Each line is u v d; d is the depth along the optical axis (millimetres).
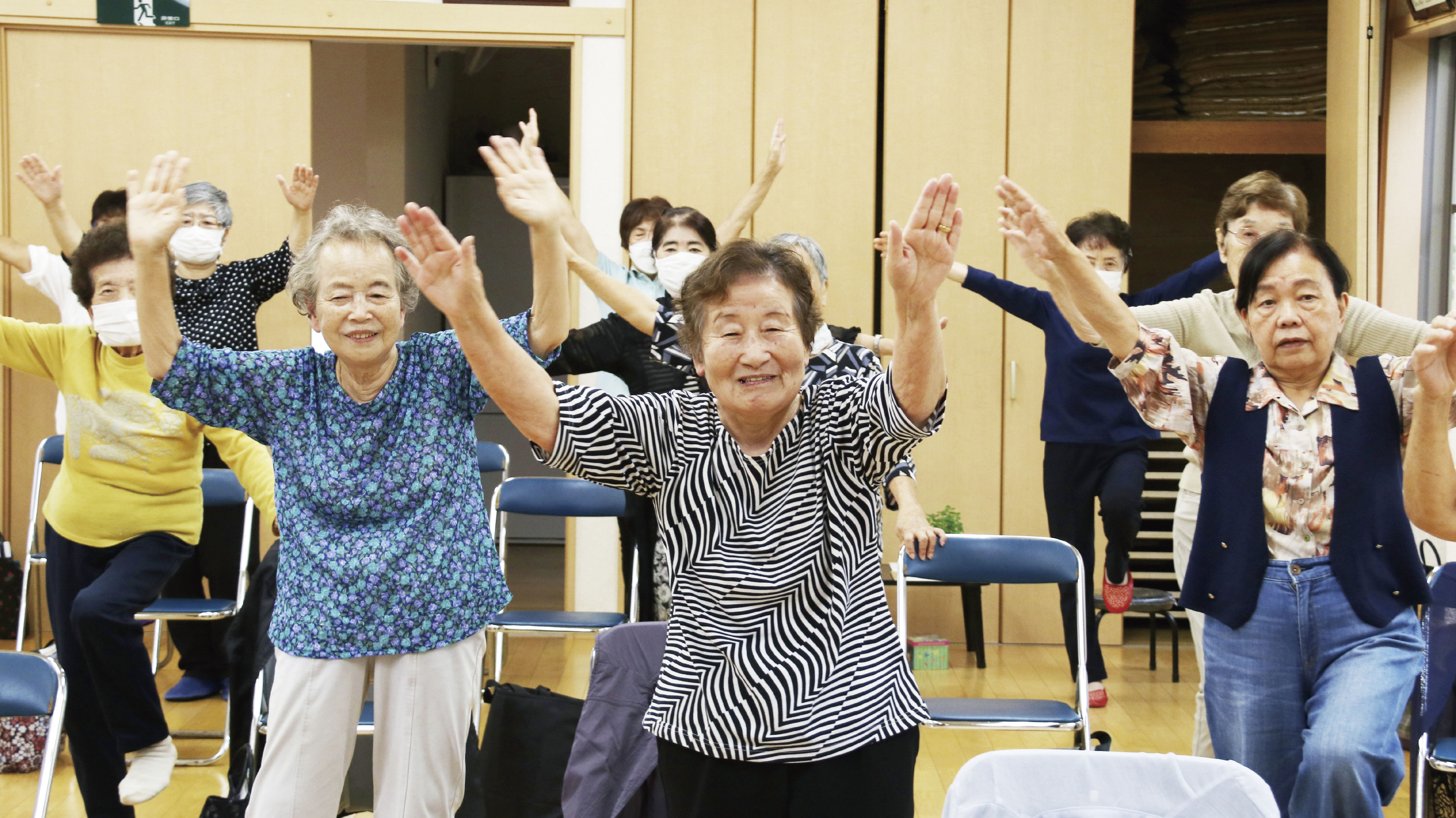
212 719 4078
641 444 1597
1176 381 2182
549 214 1736
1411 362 2100
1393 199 4902
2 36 5113
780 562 1529
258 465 2652
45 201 4062
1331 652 2084
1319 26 5648
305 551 2074
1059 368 4273
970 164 5297
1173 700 4492
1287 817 2160
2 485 5180
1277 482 2115
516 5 5246
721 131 5277
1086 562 4328
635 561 3770
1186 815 1569
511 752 2721
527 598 6266
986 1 5273
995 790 1573
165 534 2930
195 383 2041
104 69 5156
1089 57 5273
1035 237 2146
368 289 2020
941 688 4574
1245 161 7090
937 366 1466
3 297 5129
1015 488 5336
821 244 5297
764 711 1517
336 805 2135
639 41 5266
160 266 1980
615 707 2570
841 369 2973
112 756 2793
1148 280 7176
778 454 1562
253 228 5203
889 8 5281
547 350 1977
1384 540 2061
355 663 2088
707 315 1550
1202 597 2180
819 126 5297
